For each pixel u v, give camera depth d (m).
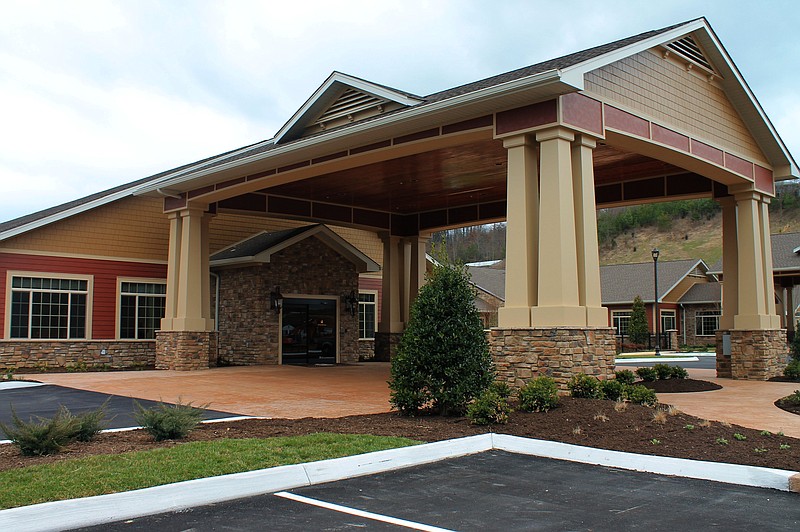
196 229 19.78
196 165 24.14
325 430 8.78
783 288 33.22
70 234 21.14
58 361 20.62
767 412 10.50
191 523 5.25
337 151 15.09
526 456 7.77
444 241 10.41
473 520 5.35
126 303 22.16
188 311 19.50
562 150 11.28
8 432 7.15
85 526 5.18
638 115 13.05
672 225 91.88
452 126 12.80
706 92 15.38
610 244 93.31
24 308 20.20
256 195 21.42
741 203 16.98
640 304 36.94
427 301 9.97
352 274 24.55
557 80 10.57
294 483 6.40
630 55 12.55
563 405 9.50
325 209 23.23
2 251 19.83
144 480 5.97
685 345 40.06
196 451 7.16
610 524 5.24
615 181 19.12
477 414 9.10
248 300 22.34
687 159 14.66
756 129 16.69
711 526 5.18
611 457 7.37
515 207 11.63
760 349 16.34
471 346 9.88
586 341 11.03
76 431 7.76
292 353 22.78
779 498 5.99
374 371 19.53
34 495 5.50
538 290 11.24
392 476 6.82
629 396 9.95
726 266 17.52
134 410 11.05
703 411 10.59
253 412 10.99
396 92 15.92
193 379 16.81
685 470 6.88
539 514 5.52
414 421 9.46
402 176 19.12
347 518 5.39
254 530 5.07
